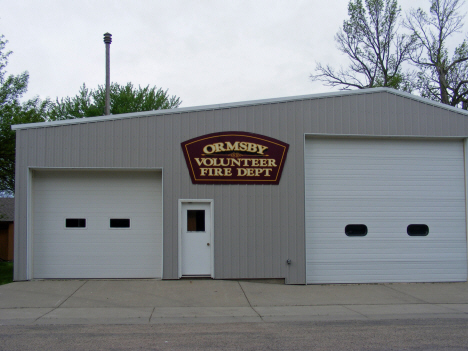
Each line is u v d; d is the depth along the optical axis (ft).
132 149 39.17
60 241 39.60
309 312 29.84
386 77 100.01
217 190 39.45
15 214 38.32
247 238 39.27
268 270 39.19
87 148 38.91
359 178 41.47
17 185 38.40
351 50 102.94
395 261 41.09
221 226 39.22
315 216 40.75
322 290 37.29
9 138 58.49
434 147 42.50
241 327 25.63
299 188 39.99
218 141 39.68
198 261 39.27
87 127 39.04
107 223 40.01
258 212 39.47
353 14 100.83
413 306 31.96
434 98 97.55
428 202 41.96
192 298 33.30
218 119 39.86
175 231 38.93
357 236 40.98
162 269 38.78
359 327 25.67
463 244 41.88
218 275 38.91
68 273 39.40
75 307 30.53
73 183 40.04
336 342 22.22
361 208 41.27
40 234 39.47
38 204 39.63
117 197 40.27
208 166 39.50
